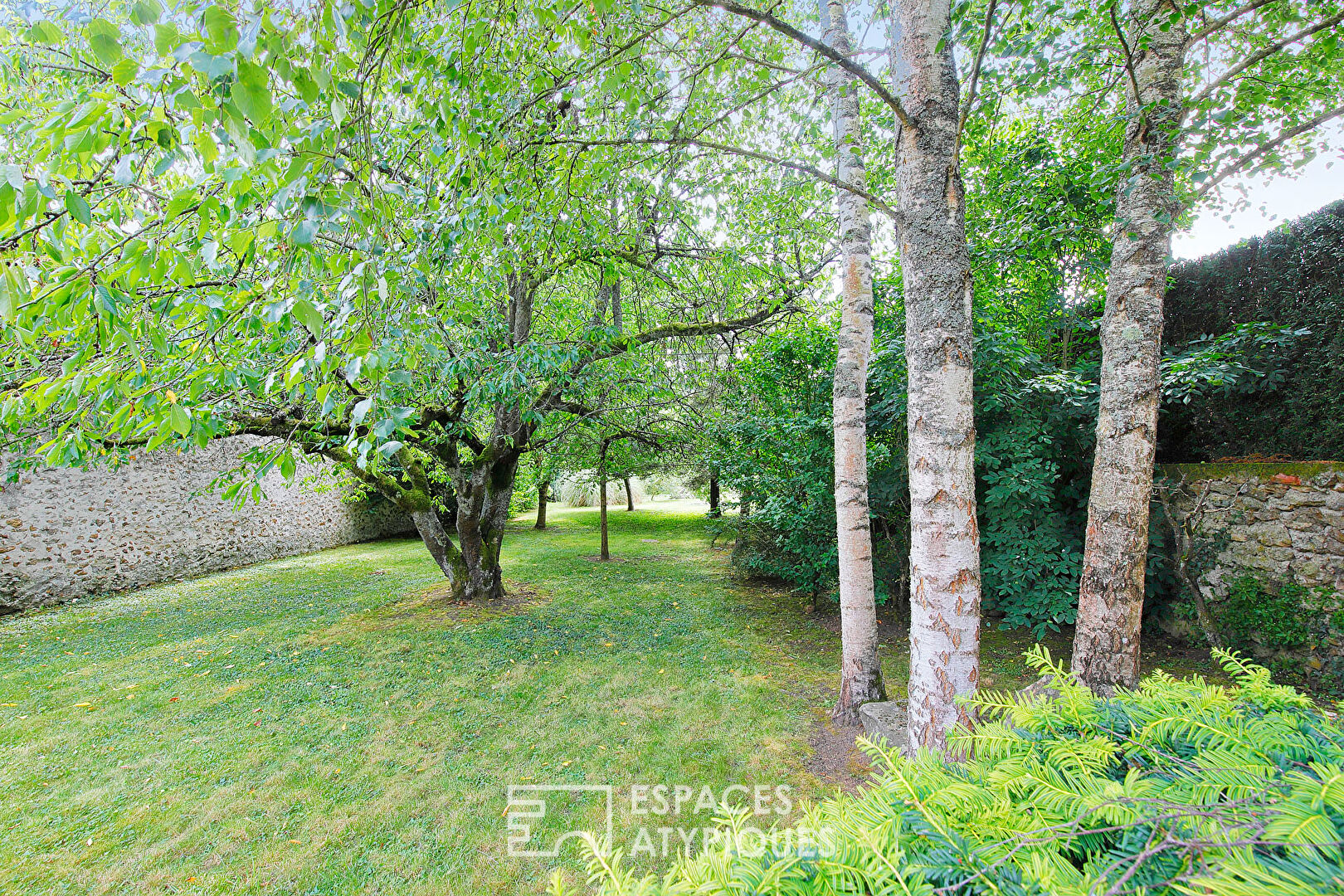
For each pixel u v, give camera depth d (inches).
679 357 270.2
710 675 183.8
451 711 160.4
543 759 132.6
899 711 135.6
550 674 188.2
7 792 121.5
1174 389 174.7
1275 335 161.8
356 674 190.5
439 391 186.2
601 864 31.4
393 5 64.2
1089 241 177.8
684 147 132.4
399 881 94.7
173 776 127.3
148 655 213.9
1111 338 114.5
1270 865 23.7
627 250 206.2
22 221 46.9
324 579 364.5
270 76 51.1
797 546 231.5
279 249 74.8
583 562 407.2
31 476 292.4
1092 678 112.3
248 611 281.0
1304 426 158.7
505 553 449.7
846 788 117.0
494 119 100.7
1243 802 27.5
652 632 234.4
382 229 69.9
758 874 28.7
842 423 147.3
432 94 91.5
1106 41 111.8
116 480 333.7
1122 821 29.0
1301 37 87.4
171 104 45.1
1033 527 187.6
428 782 123.4
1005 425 189.0
